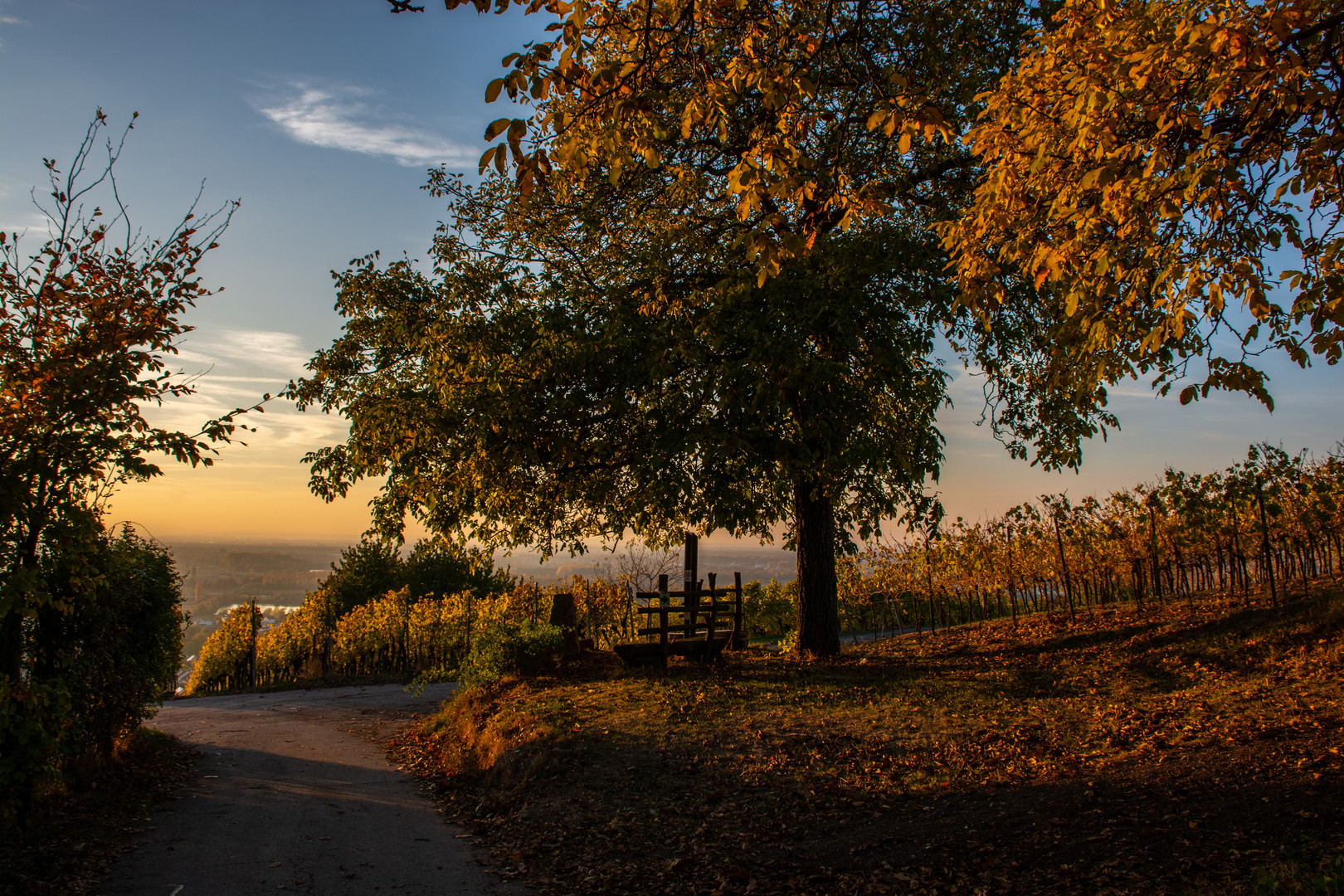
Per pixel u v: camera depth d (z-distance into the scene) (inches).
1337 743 233.9
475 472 507.2
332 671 1050.1
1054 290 437.4
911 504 519.8
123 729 356.2
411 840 271.7
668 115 466.6
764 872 219.6
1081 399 259.4
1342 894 144.3
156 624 353.1
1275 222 218.2
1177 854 182.9
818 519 581.0
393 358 567.5
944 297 447.8
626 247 537.3
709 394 458.0
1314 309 191.6
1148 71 208.2
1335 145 197.0
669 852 243.3
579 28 181.2
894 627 855.1
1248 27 195.0
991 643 567.5
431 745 463.5
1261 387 199.0
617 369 476.4
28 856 231.5
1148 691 362.6
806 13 256.7
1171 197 209.2
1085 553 674.2
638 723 372.5
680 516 553.6
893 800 262.7
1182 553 610.2
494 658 531.5
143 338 261.7
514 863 247.8
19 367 245.9
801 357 418.6
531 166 179.6
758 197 195.9
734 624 623.5
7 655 260.5
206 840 261.7
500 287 511.2
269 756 434.3
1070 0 260.1
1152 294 219.9
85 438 249.4
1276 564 565.3
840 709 385.7
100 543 319.9
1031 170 249.1
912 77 211.0
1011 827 220.4
